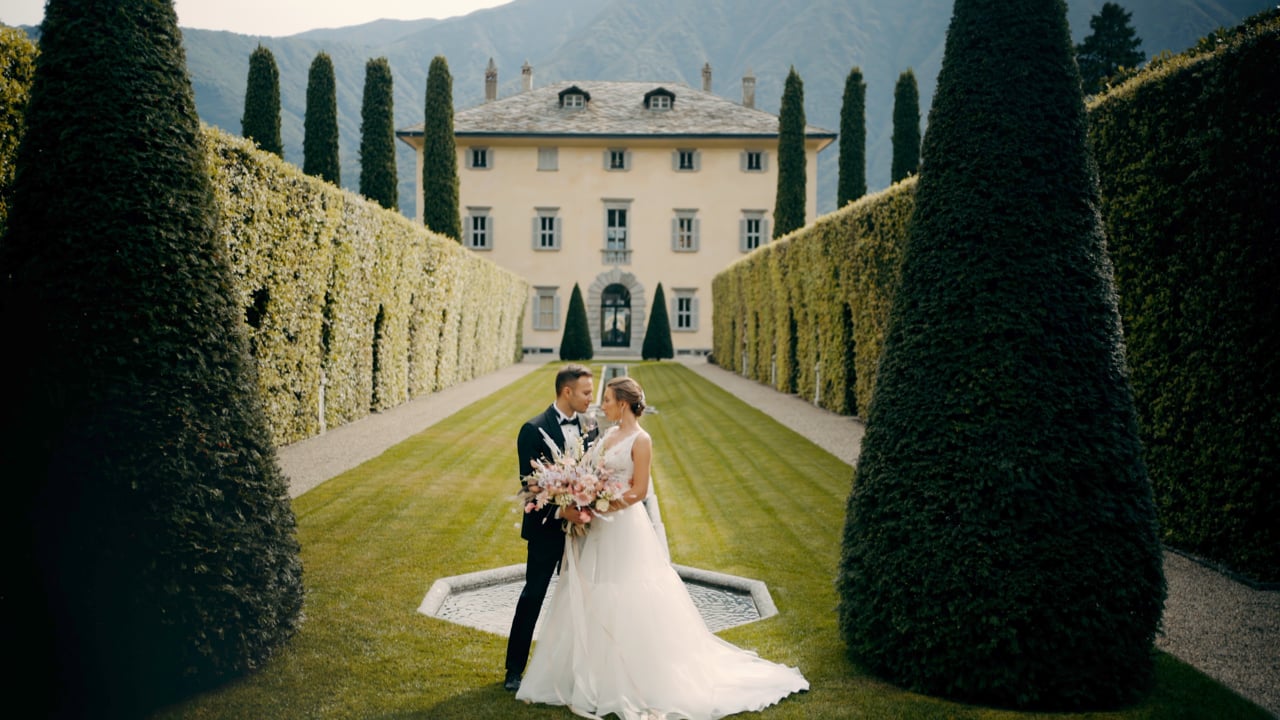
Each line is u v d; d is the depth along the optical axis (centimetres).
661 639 437
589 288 4275
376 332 1623
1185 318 694
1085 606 421
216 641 420
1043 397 433
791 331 2167
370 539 750
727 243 4269
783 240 2127
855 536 479
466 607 611
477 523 830
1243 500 643
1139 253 743
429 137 3412
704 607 626
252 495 441
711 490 1021
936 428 446
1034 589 422
